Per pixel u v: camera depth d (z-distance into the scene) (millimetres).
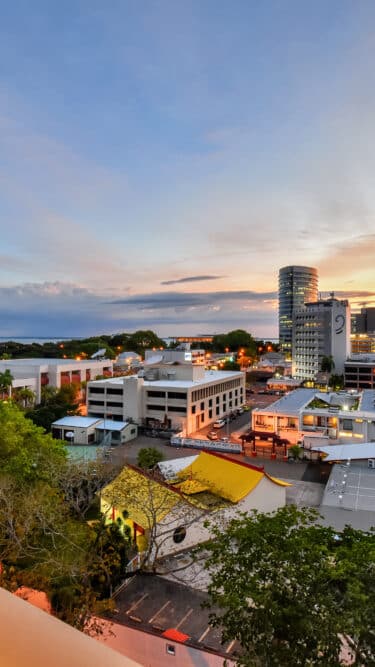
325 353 139125
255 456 59969
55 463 32562
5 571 19688
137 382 76250
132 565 27688
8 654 1492
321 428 63125
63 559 20922
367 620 11789
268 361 169500
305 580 13328
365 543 14656
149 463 45688
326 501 42781
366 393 80188
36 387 91688
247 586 13766
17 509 23422
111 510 33312
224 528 27641
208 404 82250
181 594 25250
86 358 159250
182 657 20375
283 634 12836
